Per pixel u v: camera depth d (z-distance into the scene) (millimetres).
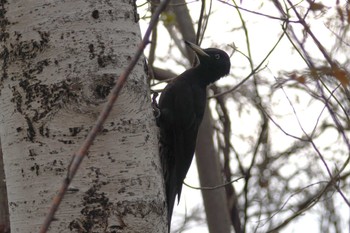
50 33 6461
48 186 6191
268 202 16094
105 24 6613
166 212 6781
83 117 6324
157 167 6719
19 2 6543
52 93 6359
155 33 13070
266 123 14578
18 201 6270
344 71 7133
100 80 6441
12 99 6449
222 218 14000
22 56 6465
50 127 6297
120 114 6477
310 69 7496
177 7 13930
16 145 6352
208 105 14336
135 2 6980
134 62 4617
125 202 6312
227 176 15406
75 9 6531
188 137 10977
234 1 9266
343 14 7480
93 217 6180
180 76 11570
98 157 6289
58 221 6113
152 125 6824
